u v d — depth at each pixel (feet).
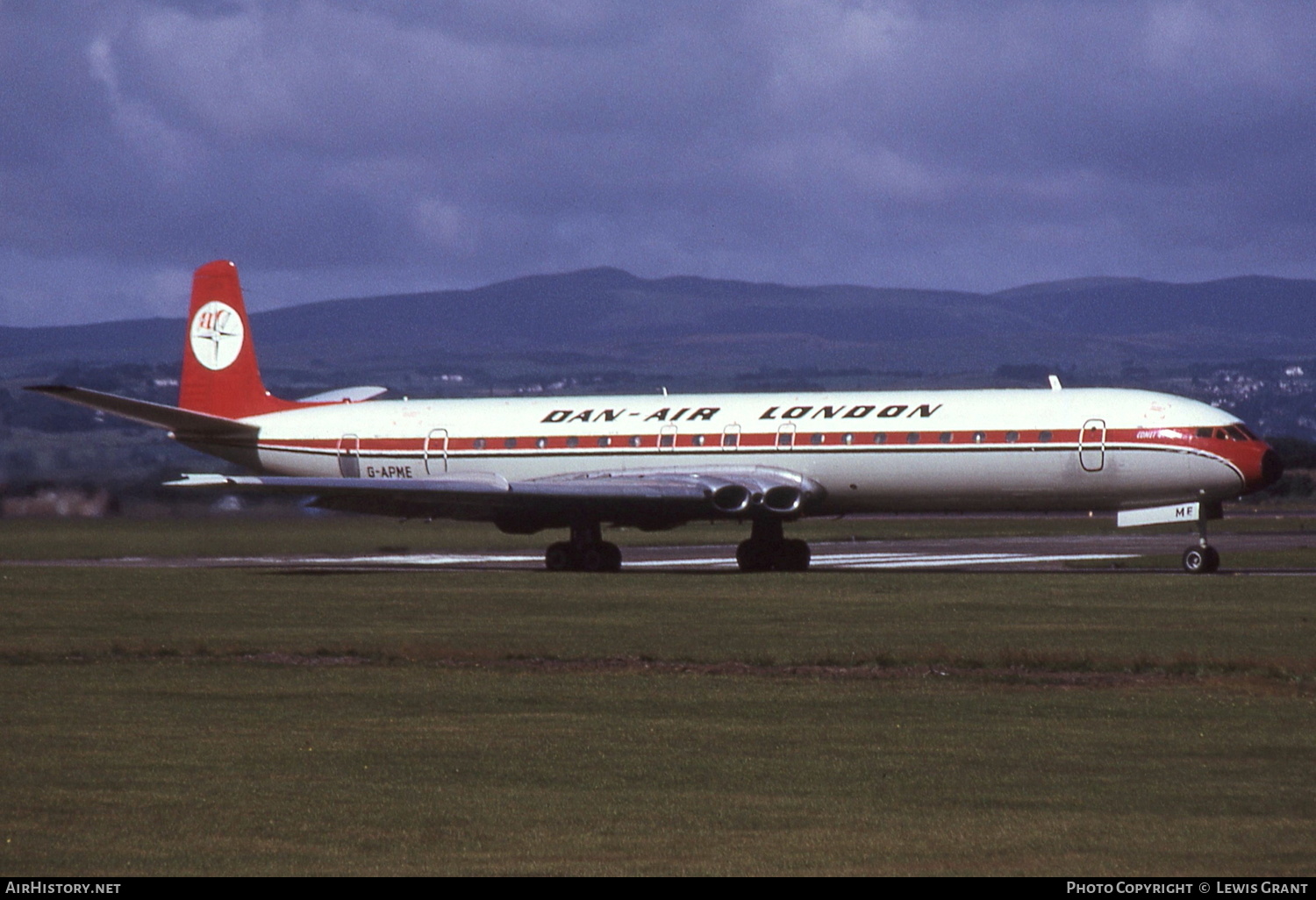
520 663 189.57
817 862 97.19
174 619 241.35
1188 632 215.51
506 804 113.50
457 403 396.37
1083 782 119.75
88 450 593.42
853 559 416.87
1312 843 101.40
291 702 159.33
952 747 133.69
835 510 353.51
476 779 121.80
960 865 96.27
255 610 256.32
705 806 112.37
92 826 106.63
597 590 292.40
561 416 378.94
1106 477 326.44
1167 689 165.27
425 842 102.42
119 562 403.54
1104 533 561.84
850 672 180.24
